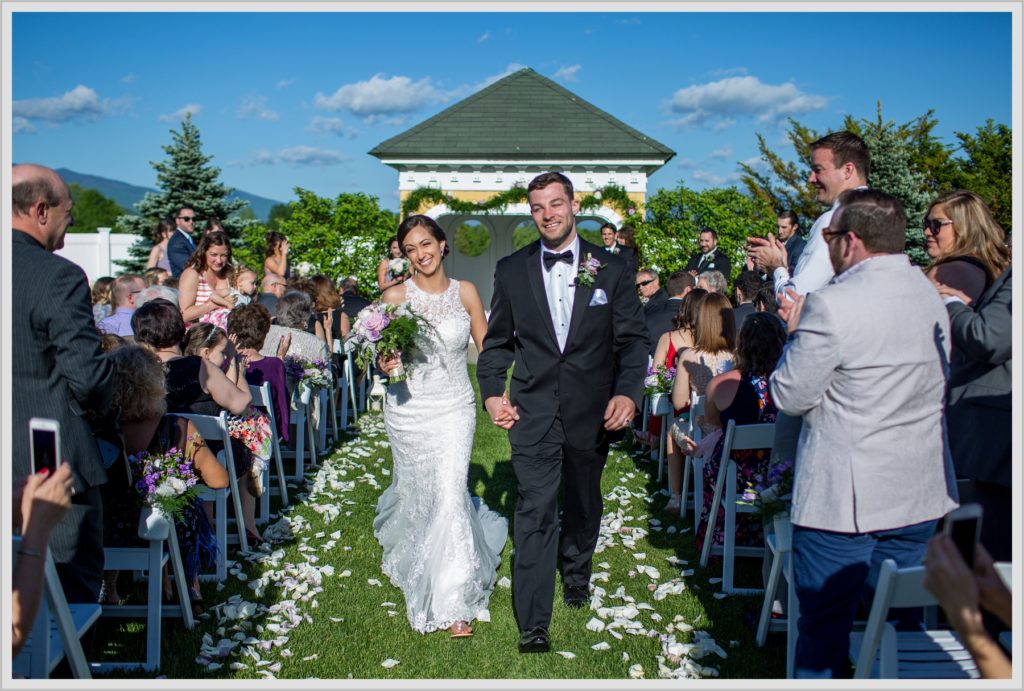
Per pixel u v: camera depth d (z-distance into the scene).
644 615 4.25
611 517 5.91
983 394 3.46
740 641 3.96
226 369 5.29
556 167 19.36
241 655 3.77
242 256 20.61
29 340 2.98
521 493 3.96
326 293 8.93
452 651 3.86
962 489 3.49
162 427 3.91
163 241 10.07
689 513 6.11
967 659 2.73
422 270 4.45
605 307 3.92
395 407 4.54
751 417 4.64
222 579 4.68
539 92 21.31
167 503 3.58
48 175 3.09
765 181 24.58
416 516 4.52
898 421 2.61
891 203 2.71
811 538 2.73
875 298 2.60
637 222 18.50
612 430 3.95
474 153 19.20
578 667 3.70
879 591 2.45
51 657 2.98
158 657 3.62
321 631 4.07
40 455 2.50
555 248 4.00
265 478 5.76
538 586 3.88
